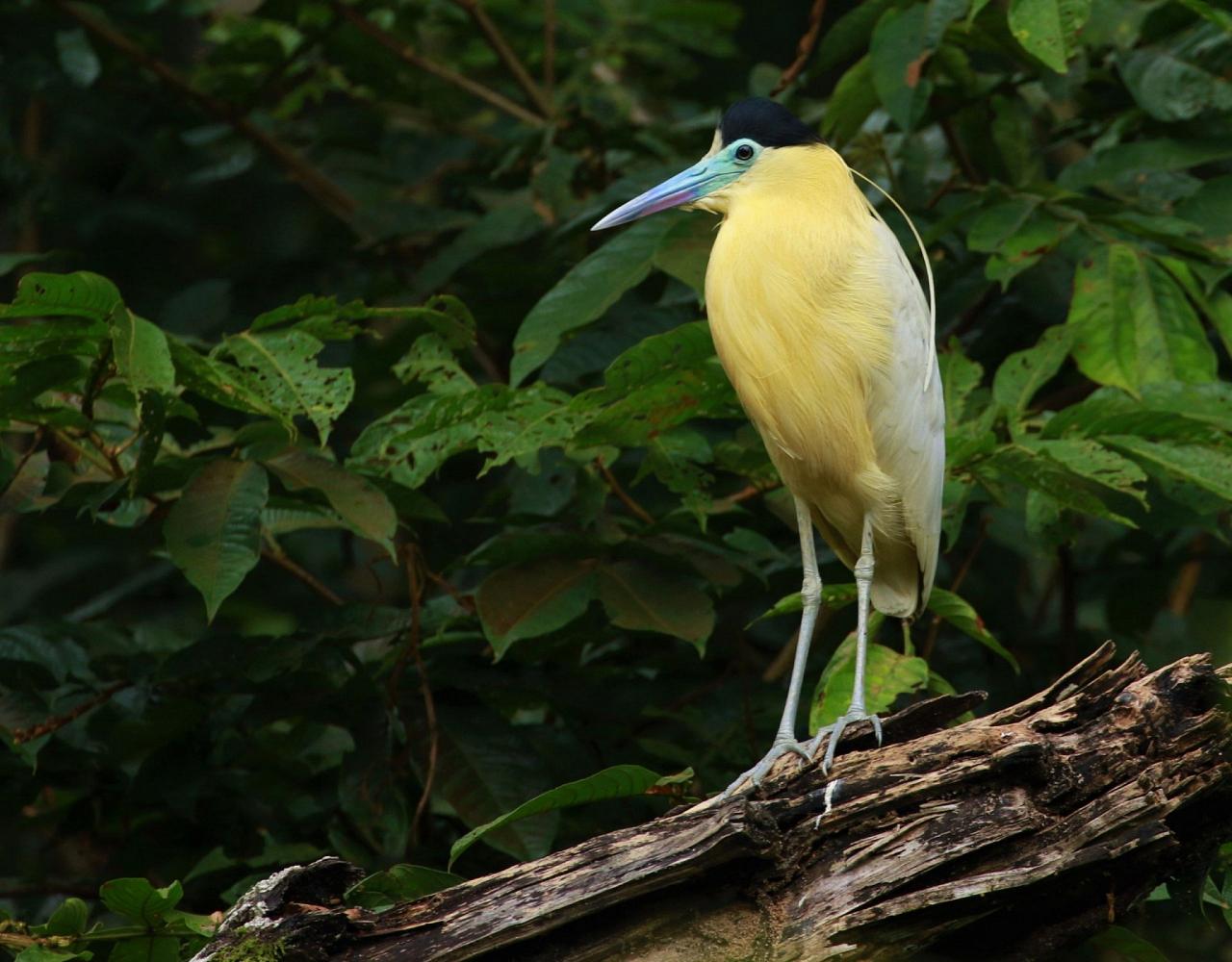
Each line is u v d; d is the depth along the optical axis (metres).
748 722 7.84
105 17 11.32
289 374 6.51
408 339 9.28
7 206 11.93
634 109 11.82
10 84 11.07
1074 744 4.99
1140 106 8.41
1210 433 6.61
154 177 11.51
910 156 9.12
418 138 11.84
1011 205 7.62
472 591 8.39
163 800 7.80
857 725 5.74
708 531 7.25
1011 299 9.07
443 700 7.72
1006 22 8.05
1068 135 9.38
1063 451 6.43
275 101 12.70
